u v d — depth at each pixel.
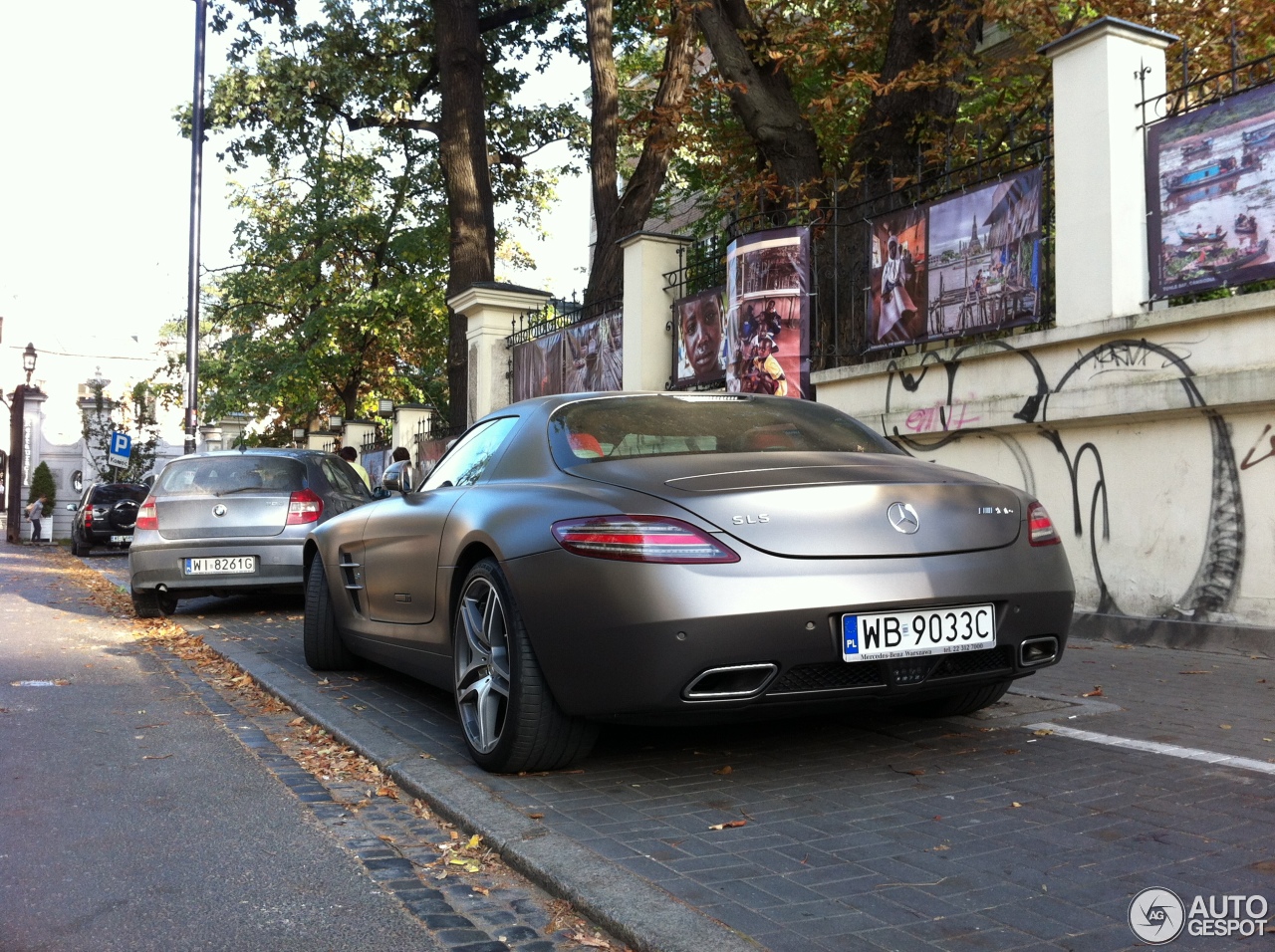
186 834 3.40
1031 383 7.16
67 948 2.53
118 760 4.43
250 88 22.36
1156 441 6.41
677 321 11.37
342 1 23.23
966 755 3.87
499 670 3.85
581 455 3.97
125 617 10.21
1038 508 3.85
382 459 23.36
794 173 11.64
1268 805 3.15
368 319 29.08
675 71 14.69
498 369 16.34
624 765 3.92
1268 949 2.23
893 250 8.32
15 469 32.72
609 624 3.33
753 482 3.49
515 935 2.54
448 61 18.50
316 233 29.16
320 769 4.23
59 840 3.36
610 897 2.62
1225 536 6.03
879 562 3.41
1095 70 6.73
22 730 5.03
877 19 12.32
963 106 12.07
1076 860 2.77
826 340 9.32
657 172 15.60
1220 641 5.94
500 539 3.79
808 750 4.04
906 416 8.10
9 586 14.63
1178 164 6.28
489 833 3.17
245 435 35.88
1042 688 5.04
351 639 6.00
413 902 2.78
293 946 2.52
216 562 9.38
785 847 2.95
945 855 2.84
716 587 3.25
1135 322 6.36
